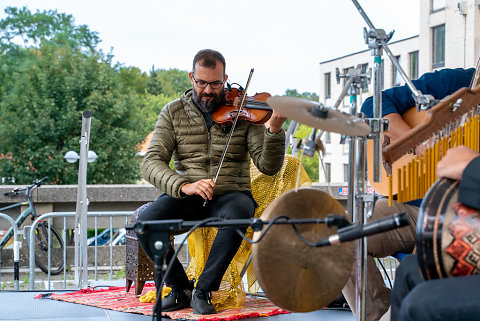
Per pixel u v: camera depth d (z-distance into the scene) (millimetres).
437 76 3725
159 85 72750
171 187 3852
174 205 3910
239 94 4074
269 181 4496
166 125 4066
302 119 2436
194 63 3938
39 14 39969
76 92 27031
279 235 2580
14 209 9195
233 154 4012
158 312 2523
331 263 2715
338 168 34281
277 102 2490
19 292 5125
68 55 27688
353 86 2783
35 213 8906
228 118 3955
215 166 4004
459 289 2047
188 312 3875
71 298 4621
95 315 3986
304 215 2629
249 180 4109
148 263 4496
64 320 3846
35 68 27344
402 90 3621
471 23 11719
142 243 3557
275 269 2594
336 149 34375
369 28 2807
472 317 1976
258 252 2553
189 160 4039
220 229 3814
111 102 27234
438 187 2314
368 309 3295
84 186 5445
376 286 3312
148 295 4340
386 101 3580
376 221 2193
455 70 3762
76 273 5629
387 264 6562
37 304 4457
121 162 27078
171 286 3959
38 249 9172
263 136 3984
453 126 2721
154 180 3926
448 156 2324
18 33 39688
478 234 2186
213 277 3777
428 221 2268
